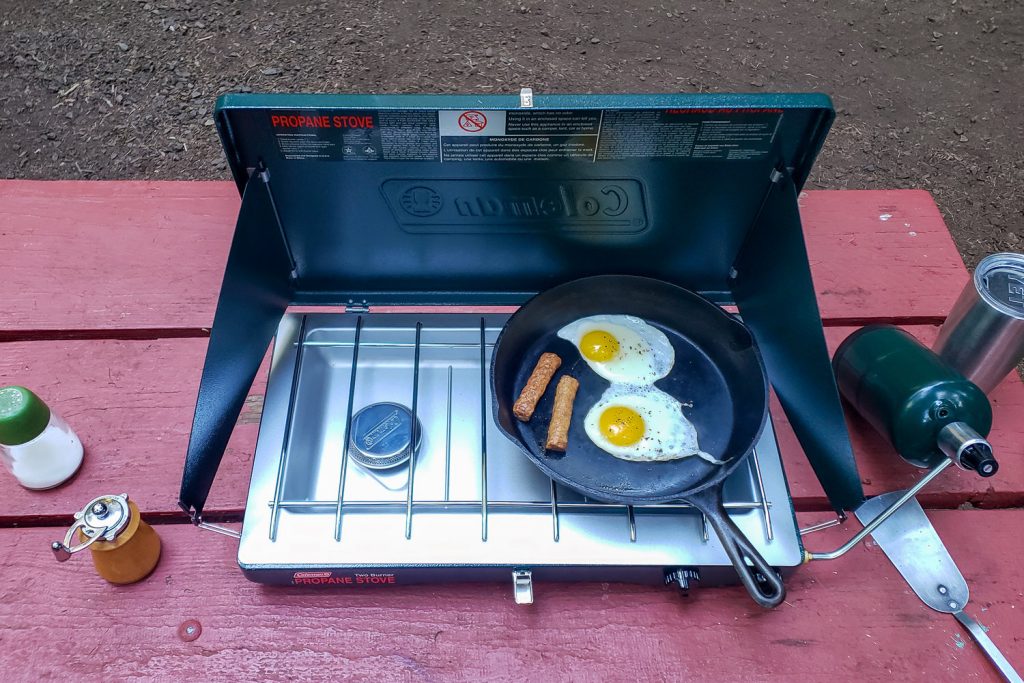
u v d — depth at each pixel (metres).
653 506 1.23
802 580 1.24
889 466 1.38
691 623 1.20
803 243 1.20
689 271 1.52
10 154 3.30
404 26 3.87
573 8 4.03
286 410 1.34
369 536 1.20
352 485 1.28
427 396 1.40
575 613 1.21
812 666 1.16
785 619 1.20
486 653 1.17
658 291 1.46
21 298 1.53
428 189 1.32
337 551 1.18
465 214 1.38
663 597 1.23
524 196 1.34
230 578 1.23
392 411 1.33
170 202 1.71
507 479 1.28
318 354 1.45
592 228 1.42
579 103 1.17
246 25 3.85
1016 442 1.40
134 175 3.23
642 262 1.50
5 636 1.16
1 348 1.47
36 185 1.71
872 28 4.05
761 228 1.37
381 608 1.21
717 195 1.34
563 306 1.47
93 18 3.84
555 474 1.13
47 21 3.83
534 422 1.35
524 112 1.18
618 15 4.01
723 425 1.35
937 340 1.44
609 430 1.34
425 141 1.23
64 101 3.50
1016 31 4.06
